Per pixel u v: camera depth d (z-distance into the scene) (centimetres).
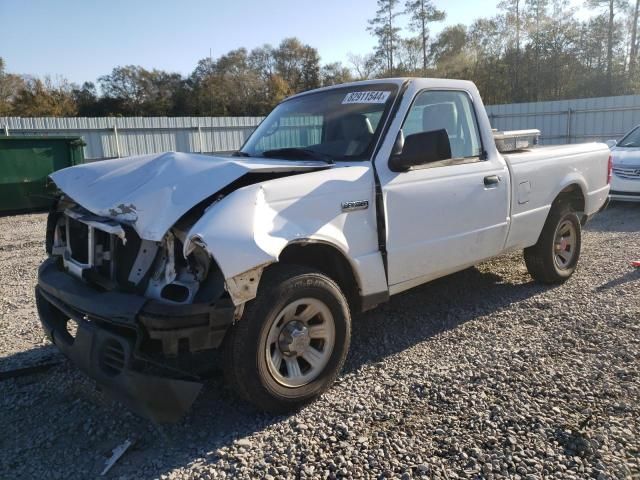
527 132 568
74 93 6794
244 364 295
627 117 2175
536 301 508
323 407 328
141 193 302
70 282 326
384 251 369
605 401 319
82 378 378
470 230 436
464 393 336
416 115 407
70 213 346
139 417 327
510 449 277
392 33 5672
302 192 321
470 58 5469
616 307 479
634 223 915
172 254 291
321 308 329
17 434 312
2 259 773
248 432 304
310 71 7431
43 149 1255
